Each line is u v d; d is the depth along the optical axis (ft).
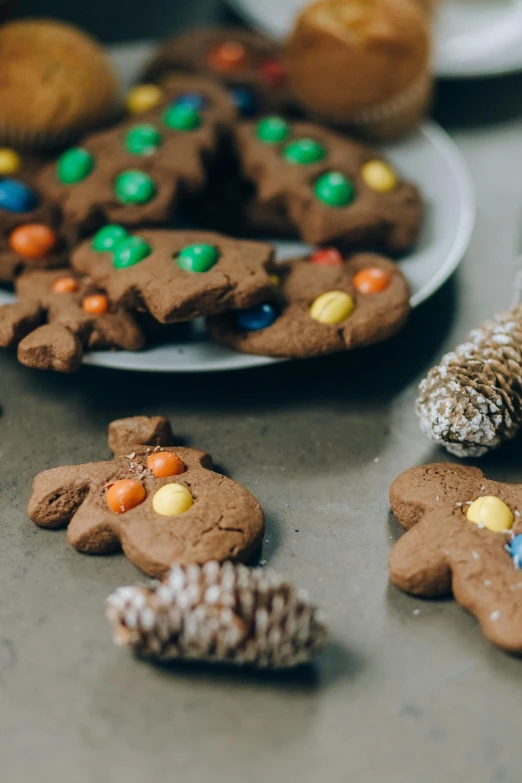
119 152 1.70
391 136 1.93
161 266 1.53
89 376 1.62
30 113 1.77
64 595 1.37
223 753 1.24
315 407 1.58
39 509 1.41
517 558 1.33
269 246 1.59
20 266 1.63
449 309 1.71
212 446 1.53
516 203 1.91
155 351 1.56
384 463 1.51
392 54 1.83
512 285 1.76
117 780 1.23
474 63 2.08
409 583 1.35
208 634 1.24
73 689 1.29
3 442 1.53
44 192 1.68
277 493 1.47
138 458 1.44
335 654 1.32
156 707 1.27
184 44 2.00
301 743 1.25
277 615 1.24
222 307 1.52
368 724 1.27
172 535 1.35
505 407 1.44
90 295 1.57
